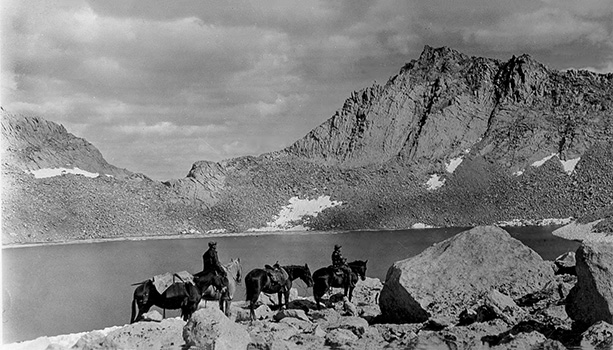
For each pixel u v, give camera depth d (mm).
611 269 21094
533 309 25328
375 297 37438
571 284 27656
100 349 22984
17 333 48875
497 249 28547
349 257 154750
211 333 22328
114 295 90812
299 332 26719
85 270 145375
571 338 21234
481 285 27234
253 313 31531
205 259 31312
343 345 23578
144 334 23484
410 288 27219
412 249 184500
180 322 25172
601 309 20938
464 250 28391
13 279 117188
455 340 22781
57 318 59875
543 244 179625
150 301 29781
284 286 33312
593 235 183625
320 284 35281
